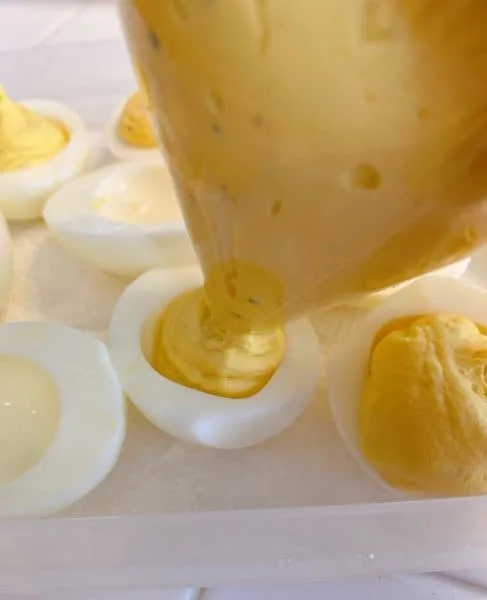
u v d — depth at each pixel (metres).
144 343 0.16
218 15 0.08
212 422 0.15
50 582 0.13
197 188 0.10
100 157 0.22
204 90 0.08
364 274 0.11
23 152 0.21
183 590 0.14
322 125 0.08
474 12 0.07
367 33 0.07
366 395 0.15
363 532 0.13
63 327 0.17
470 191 0.09
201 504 0.15
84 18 0.25
